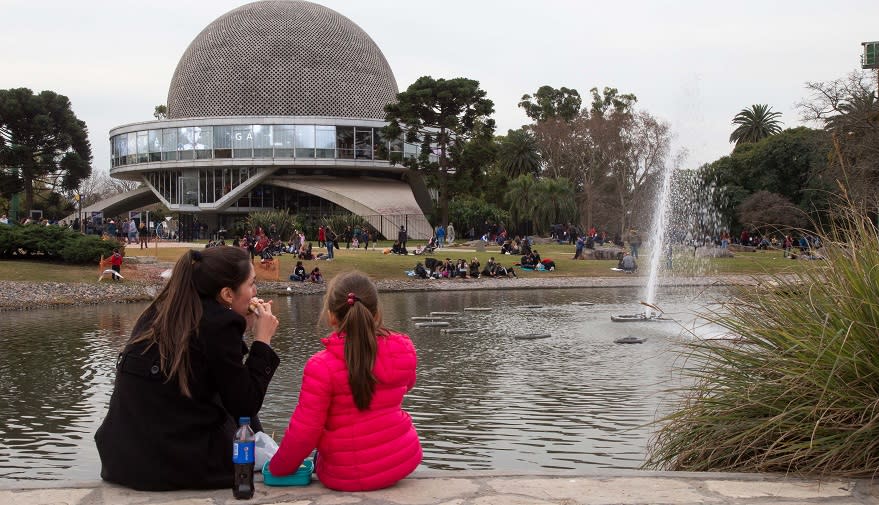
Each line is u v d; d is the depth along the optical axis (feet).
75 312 61.26
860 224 14.83
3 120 170.40
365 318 11.10
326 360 11.17
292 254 107.14
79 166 178.29
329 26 199.41
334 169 187.21
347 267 95.45
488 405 27.04
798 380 13.61
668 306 63.57
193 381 10.99
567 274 99.66
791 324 14.70
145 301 71.41
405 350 11.59
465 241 165.17
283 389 29.94
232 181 179.22
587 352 39.60
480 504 10.62
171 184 184.44
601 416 25.22
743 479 12.05
